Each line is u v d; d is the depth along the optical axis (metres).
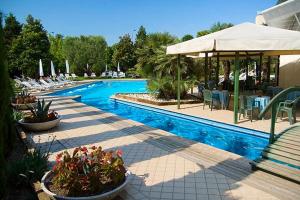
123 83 32.09
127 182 4.02
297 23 14.43
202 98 14.29
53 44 46.78
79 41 44.91
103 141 7.17
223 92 11.20
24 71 34.12
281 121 8.55
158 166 5.32
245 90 15.87
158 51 14.63
